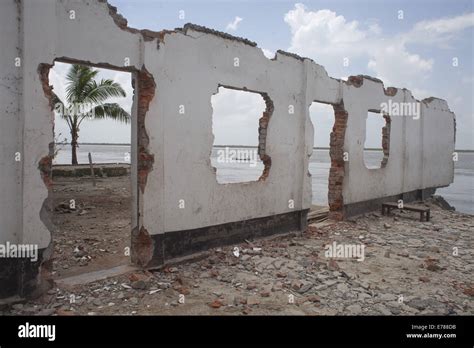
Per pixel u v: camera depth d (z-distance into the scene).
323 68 9.52
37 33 4.58
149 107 5.79
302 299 5.27
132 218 5.95
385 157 12.34
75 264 6.34
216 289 5.49
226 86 7.14
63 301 4.78
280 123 8.34
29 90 4.54
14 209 4.56
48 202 4.80
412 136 13.45
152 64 5.78
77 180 17.06
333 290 5.66
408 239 8.91
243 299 5.10
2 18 4.38
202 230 6.84
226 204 7.23
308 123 9.05
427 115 14.27
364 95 11.05
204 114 6.70
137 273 5.70
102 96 18.69
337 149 10.45
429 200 14.66
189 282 5.70
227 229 7.35
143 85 5.76
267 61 7.93
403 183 13.11
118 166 20.08
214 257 6.76
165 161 6.10
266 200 8.12
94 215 10.06
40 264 4.77
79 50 4.99
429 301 5.33
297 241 8.40
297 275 6.16
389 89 12.38
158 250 6.02
